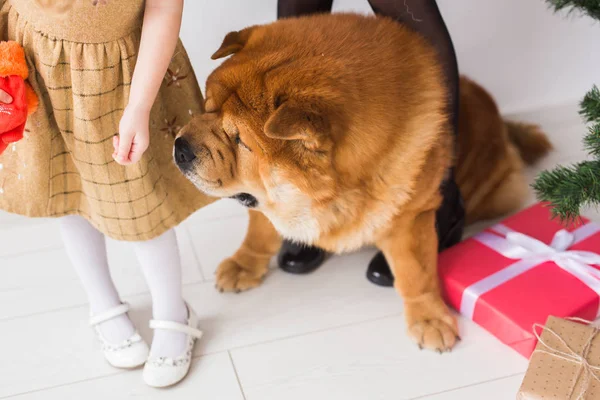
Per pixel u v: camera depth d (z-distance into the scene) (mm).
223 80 1189
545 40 2059
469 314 1556
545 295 1500
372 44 1246
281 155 1162
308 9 1556
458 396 1398
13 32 1162
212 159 1192
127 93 1183
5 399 1438
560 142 2164
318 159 1169
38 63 1147
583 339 1354
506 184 1877
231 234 1921
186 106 1346
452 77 1460
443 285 1600
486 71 2092
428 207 1458
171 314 1492
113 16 1099
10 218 1982
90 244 1470
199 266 1804
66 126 1210
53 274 1794
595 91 1372
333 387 1433
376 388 1425
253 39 1265
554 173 1412
